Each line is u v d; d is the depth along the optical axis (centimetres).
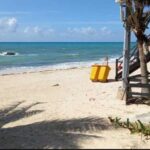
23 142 820
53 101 1817
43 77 3089
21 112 1590
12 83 2742
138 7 1681
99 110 1532
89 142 862
